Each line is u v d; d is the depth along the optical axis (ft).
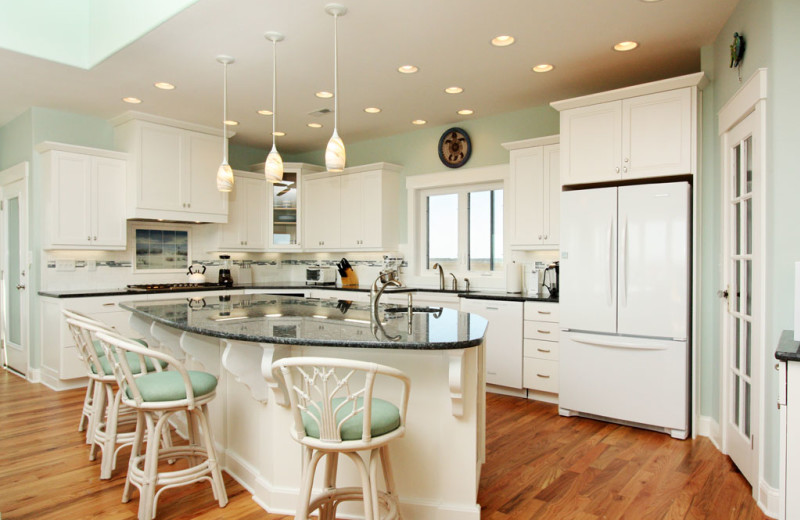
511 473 8.89
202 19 9.55
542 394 13.44
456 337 6.54
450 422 7.11
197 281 18.25
